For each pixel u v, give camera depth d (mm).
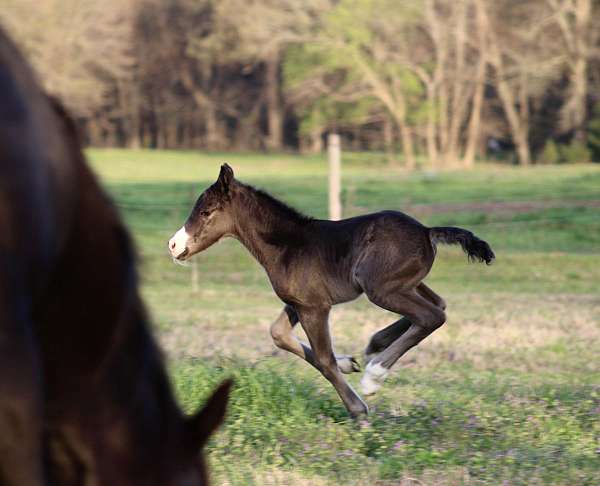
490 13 61812
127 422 2873
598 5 60000
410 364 11891
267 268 8695
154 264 25531
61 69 59625
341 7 62219
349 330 15039
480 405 8703
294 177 54094
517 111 72000
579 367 11914
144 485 2896
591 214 33188
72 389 2811
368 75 63000
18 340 2449
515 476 6383
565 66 62219
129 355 2898
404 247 8383
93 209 2867
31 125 2645
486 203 36281
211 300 20219
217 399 3092
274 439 7234
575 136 61875
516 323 15922
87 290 2818
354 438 7414
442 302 8922
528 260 25484
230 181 8734
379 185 44562
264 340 14023
